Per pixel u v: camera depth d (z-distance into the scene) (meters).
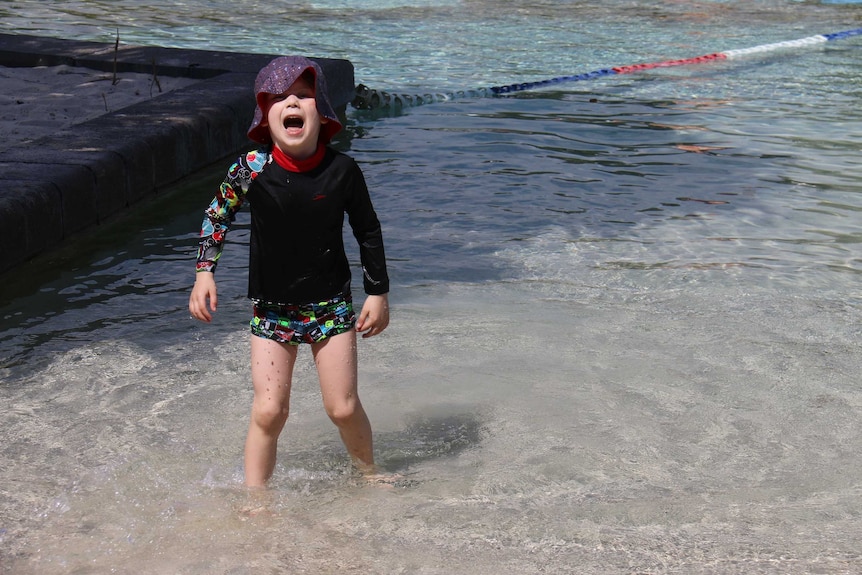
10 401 4.19
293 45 14.73
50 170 6.47
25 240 5.90
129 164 7.10
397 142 9.25
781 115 10.50
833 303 5.34
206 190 7.74
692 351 4.73
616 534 3.20
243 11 18.20
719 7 20.03
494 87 11.91
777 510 3.35
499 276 5.77
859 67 13.61
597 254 6.16
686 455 3.77
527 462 3.72
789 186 7.79
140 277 5.75
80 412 4.10
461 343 4.83
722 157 8.72
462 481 3.58
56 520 3.29
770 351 4.72
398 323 5.07
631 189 7.69
